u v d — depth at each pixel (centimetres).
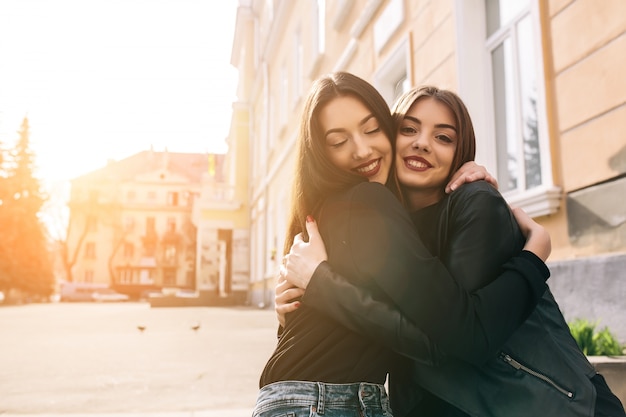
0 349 787
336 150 155
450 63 642
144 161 7712
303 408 132
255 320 1416
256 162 2769
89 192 6925
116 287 6712
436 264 131
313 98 156
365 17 935
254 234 2770
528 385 134
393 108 178
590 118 429
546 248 146
